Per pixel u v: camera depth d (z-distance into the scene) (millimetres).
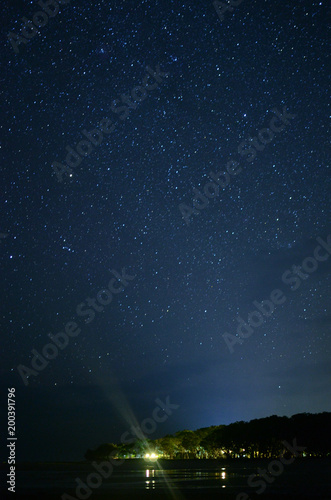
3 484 51188
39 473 80938
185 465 116938
